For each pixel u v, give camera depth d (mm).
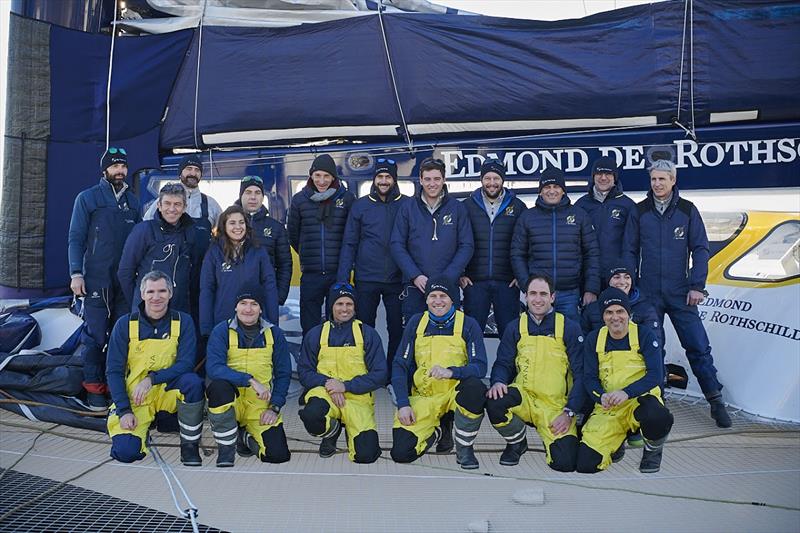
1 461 4488
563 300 5172
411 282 5301
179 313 4652
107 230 5371
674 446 4828
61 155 6711
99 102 6793
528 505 3777
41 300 6605
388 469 4387
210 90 6676
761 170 6020
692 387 5828
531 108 6215
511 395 4297
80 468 4363
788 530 3426
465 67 6281
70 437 5000
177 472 4297
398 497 3904
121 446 4375
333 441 4594
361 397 4602
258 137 6672
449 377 4348
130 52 6801
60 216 6723
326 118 6492
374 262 5488
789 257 5754
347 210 5684
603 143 6230
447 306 4512
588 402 4656
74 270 5301
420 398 4523
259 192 5402
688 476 4238
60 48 6688
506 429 4344
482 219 5363
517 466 4453
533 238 5176
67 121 6723
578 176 6289
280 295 5441
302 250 5699
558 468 4305
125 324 4535
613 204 5426
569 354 4512
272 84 6570
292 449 4758
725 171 6070
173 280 5105
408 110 6387
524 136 6352
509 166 6391
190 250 5250
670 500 3844
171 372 4480
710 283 5965
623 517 3605
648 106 6070
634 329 4383
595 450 4262
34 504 3754
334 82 6473
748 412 5410
